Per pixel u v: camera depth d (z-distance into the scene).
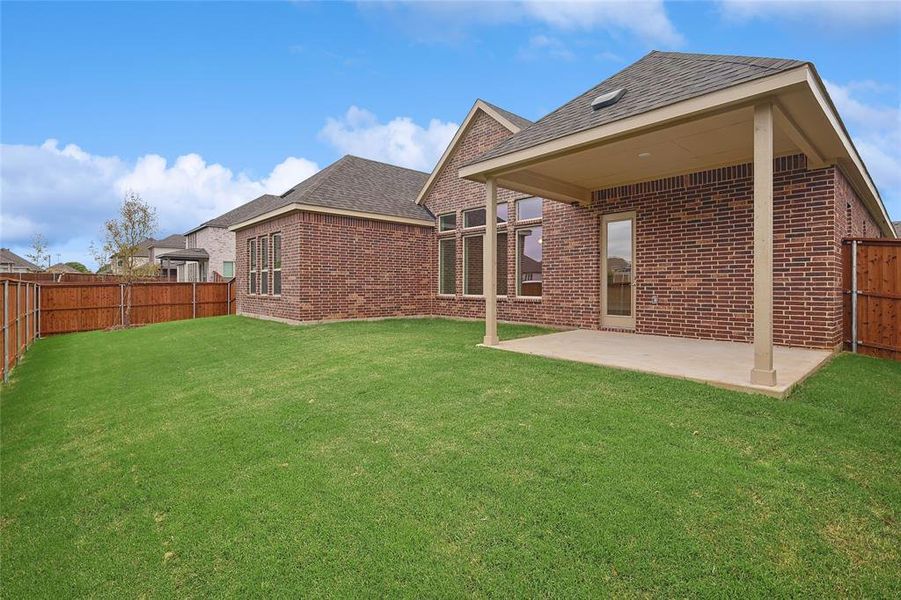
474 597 2.36
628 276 9.90
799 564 2.44
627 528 2.77
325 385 6.13
